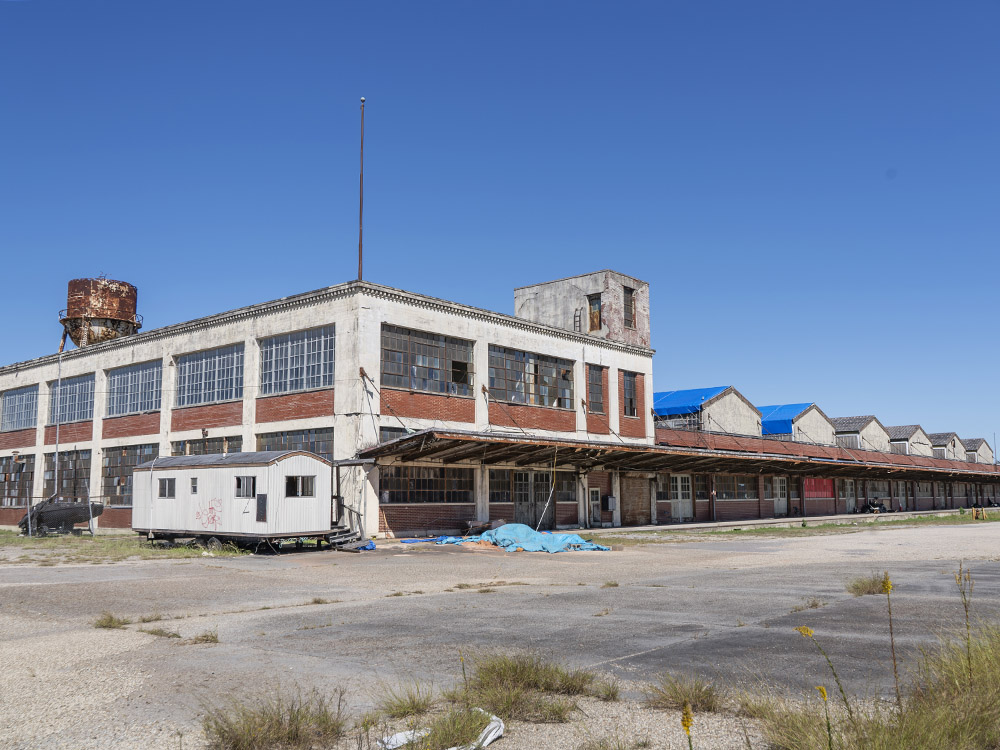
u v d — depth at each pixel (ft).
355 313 96.68
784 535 111.45
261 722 20.30
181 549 84.79
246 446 107.24
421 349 104.88
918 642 30.37
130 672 27.91
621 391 138.82
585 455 115.03
